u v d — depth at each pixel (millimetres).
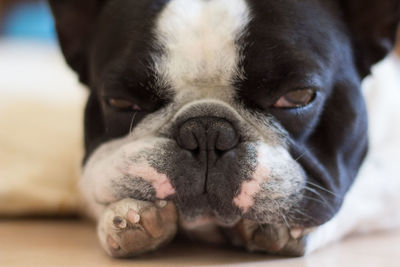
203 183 572
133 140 596
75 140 787
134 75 587
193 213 582
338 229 634
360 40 643
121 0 624
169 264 578
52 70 1123
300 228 588
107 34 617
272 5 590
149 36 591
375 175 677
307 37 589
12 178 750
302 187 583
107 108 607
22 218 752
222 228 611
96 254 605
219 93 588
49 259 592
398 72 829
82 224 724
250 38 580
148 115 597
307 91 584
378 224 676
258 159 572
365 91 704
